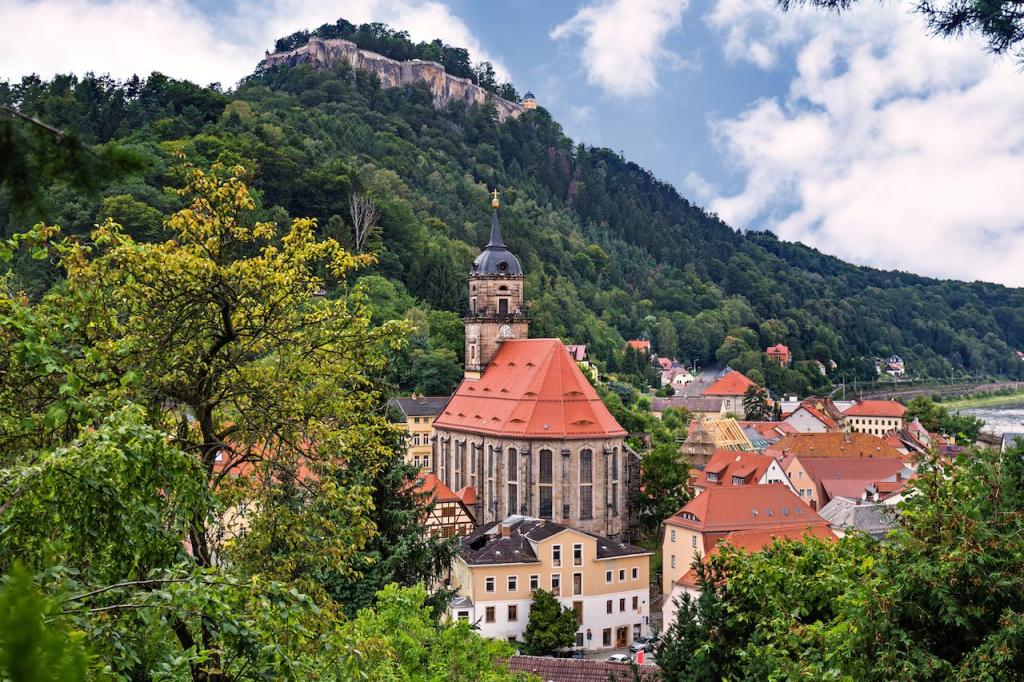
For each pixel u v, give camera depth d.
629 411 198.75
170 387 31.03
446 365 174.25
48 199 9.30
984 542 23.27
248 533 32.53
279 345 33.91
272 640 18.91
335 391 34.84
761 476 143.50
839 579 29.84
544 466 115.75
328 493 32.03
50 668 6.09
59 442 23.89
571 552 96.00
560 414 116.38
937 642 23.30
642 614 99.06
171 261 29.44
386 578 46.50
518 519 106.12
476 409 127.94
